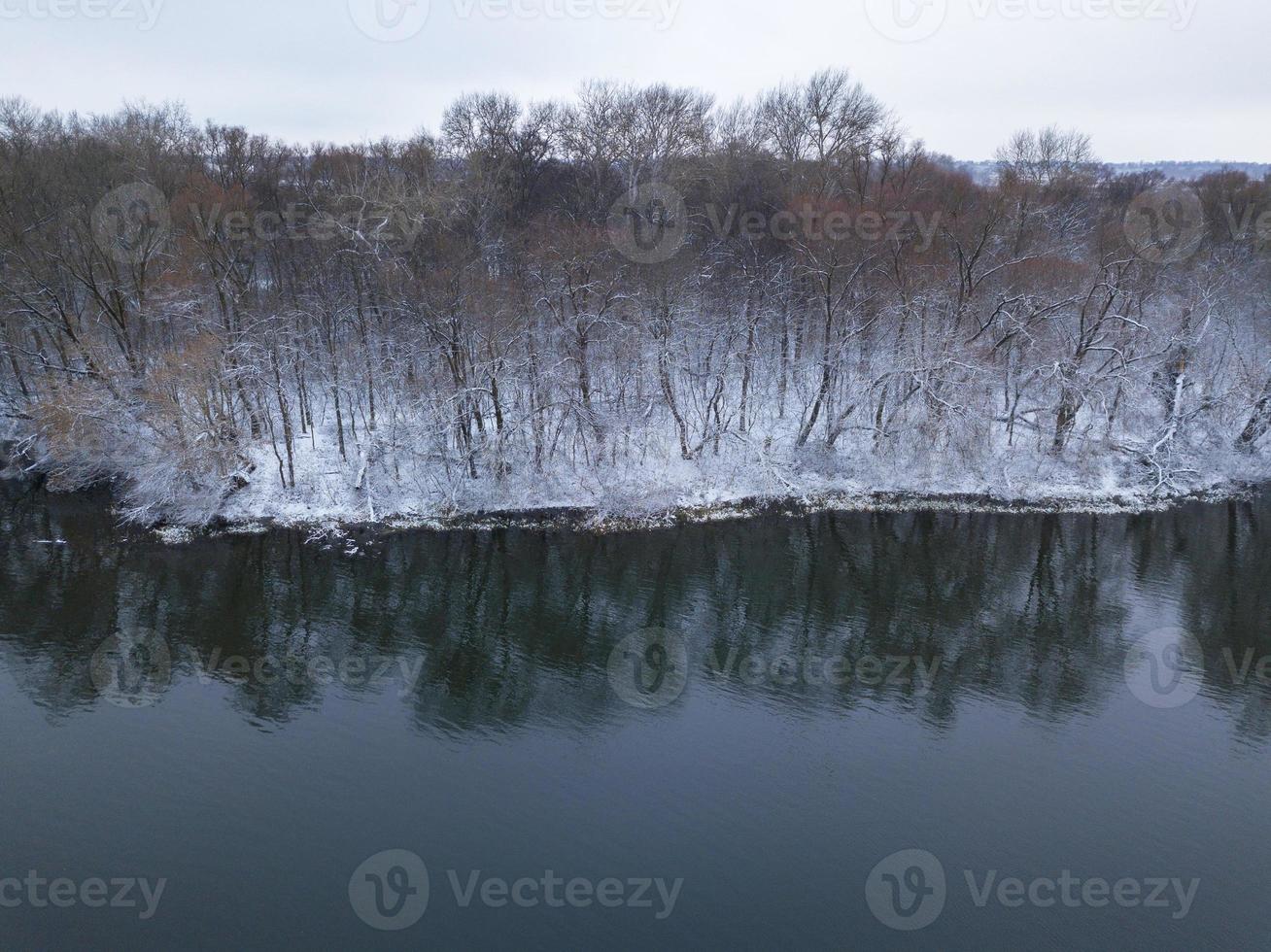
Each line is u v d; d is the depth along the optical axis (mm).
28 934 17266
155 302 38781
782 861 19641
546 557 37219
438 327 39219
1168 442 45438
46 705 25344
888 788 22234
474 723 25047
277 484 40812
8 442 46500
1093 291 44562
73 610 31375
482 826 20656
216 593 33188
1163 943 17578
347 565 35875
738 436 44188
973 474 44750
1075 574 36031
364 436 43062
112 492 42438
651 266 43125
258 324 39781
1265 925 17953
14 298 41188
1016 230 49625
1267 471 45531
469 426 41562
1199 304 45531
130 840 19891
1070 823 20922
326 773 22484
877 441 45500
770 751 23781
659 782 22406
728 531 40031
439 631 30875
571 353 41219
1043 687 27297
